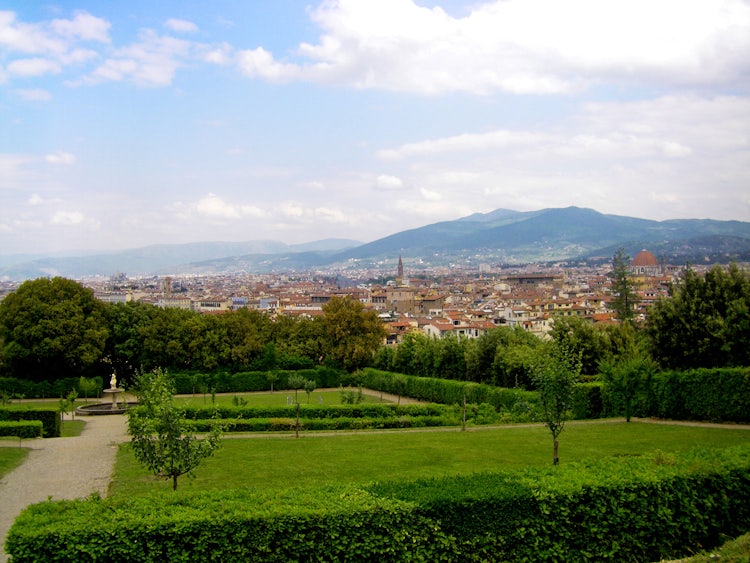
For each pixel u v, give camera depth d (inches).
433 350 3415.4
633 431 1710.1
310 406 2220.7
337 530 675.4
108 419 2564.0
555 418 1206.3
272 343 4042.8
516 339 2947.8
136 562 644.1
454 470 1240.8
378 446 1584.6
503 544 711.1
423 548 690.8
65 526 641.0
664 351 2230.6
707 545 783.7
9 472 1315.2
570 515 735.1
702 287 2199.8
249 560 659.4
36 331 3432.6
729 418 1867.6
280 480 1176.8
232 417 2127.2
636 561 746.8
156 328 3794.3
